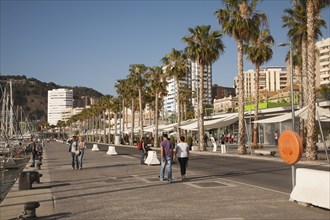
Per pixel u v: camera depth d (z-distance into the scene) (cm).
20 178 1398
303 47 3456
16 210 1007
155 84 6303
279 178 1630
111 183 1520
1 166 3030
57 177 1808
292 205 986
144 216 884
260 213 889
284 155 1066
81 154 2234
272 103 5231
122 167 2311
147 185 1437
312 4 2553
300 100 4041
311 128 2567
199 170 2062
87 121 16488
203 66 4288
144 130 7562
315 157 2564
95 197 1184
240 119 3481
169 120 9844
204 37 4244
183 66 5147
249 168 2155
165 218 858
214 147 4209
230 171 1988
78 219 873
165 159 1540
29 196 1234
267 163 2519
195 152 4197
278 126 5384
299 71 4144
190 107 12694
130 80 7119
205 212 912
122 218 870
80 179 1700
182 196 1159
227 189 1297
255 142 4291
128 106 9956
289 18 3575
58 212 959
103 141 11969
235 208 953
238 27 3381
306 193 974
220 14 3522
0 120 5178
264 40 4241
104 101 11381
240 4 3431
